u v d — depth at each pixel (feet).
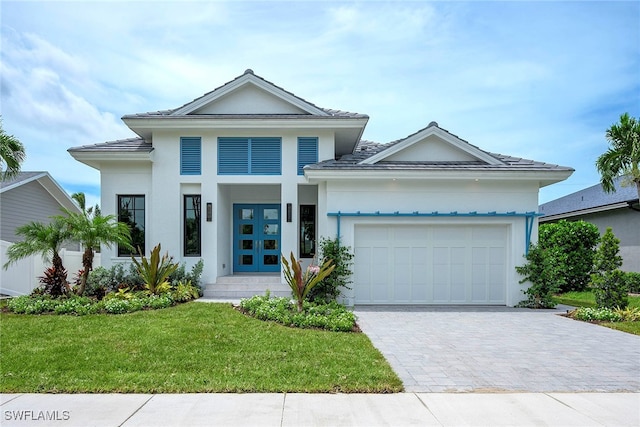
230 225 47.01
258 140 41.65
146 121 39.91
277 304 30.73
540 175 36.29
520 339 24.76
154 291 35.17
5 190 54.85
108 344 21.61
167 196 41.09
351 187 37.70
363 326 28.09
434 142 40.45
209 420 13.29
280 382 16.49
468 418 13.67
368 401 15.01
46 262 38.11
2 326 25.43
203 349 20.92
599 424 13.34
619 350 22.48
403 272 37.88
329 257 35.81
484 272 37.99
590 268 49.78
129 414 13.67
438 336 25.32
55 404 14.48
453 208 37.58
